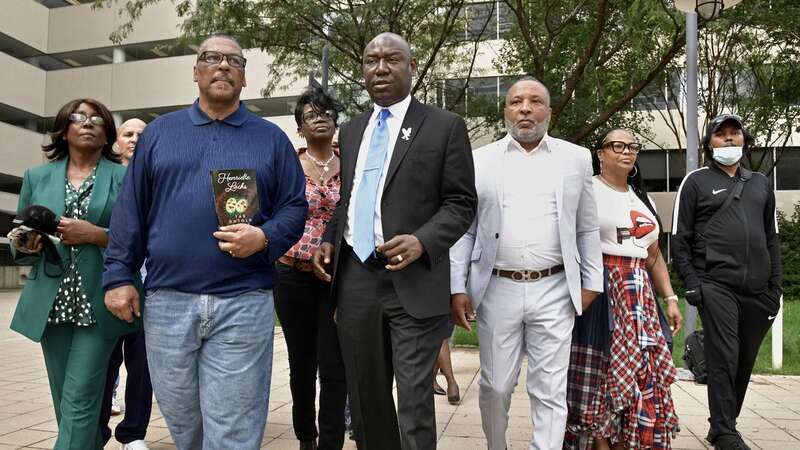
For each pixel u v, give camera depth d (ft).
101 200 11.39
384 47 10.37
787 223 70.54
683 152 82.07
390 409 10.14
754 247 14.17
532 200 11.80
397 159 10.06
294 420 13.84
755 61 58.13
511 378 11.93
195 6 42.06
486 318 11.97
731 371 13.94
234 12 37.55
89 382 10.61
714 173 14.88
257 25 38.86
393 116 10.53
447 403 19.48
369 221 10.07
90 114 11.56
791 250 66.18
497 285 11.88
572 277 11.59
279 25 37.70
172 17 99.66
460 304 11.84
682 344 30.55
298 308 13.46
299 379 13.69
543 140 11.99
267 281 9.54
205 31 38.40
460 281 11.87
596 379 12.68
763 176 14.96
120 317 9.27
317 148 14.11
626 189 13.80
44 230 10.53
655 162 83.51
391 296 9.92
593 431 12.69
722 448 13.74
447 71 48.14
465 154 10.14
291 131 91.56
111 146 12.24
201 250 9.01
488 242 11.82
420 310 9.64
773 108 62.08
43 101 104.37
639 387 12.76
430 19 41.37
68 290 10.76
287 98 92.32
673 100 72.13
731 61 60.08
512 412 18.42
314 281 13.37
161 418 17.25
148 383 13.67
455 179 10.00
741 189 14.53
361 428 10.16
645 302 13.14
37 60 106.32
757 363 26.66
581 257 12.25
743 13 37.45
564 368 11.68
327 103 13.99
